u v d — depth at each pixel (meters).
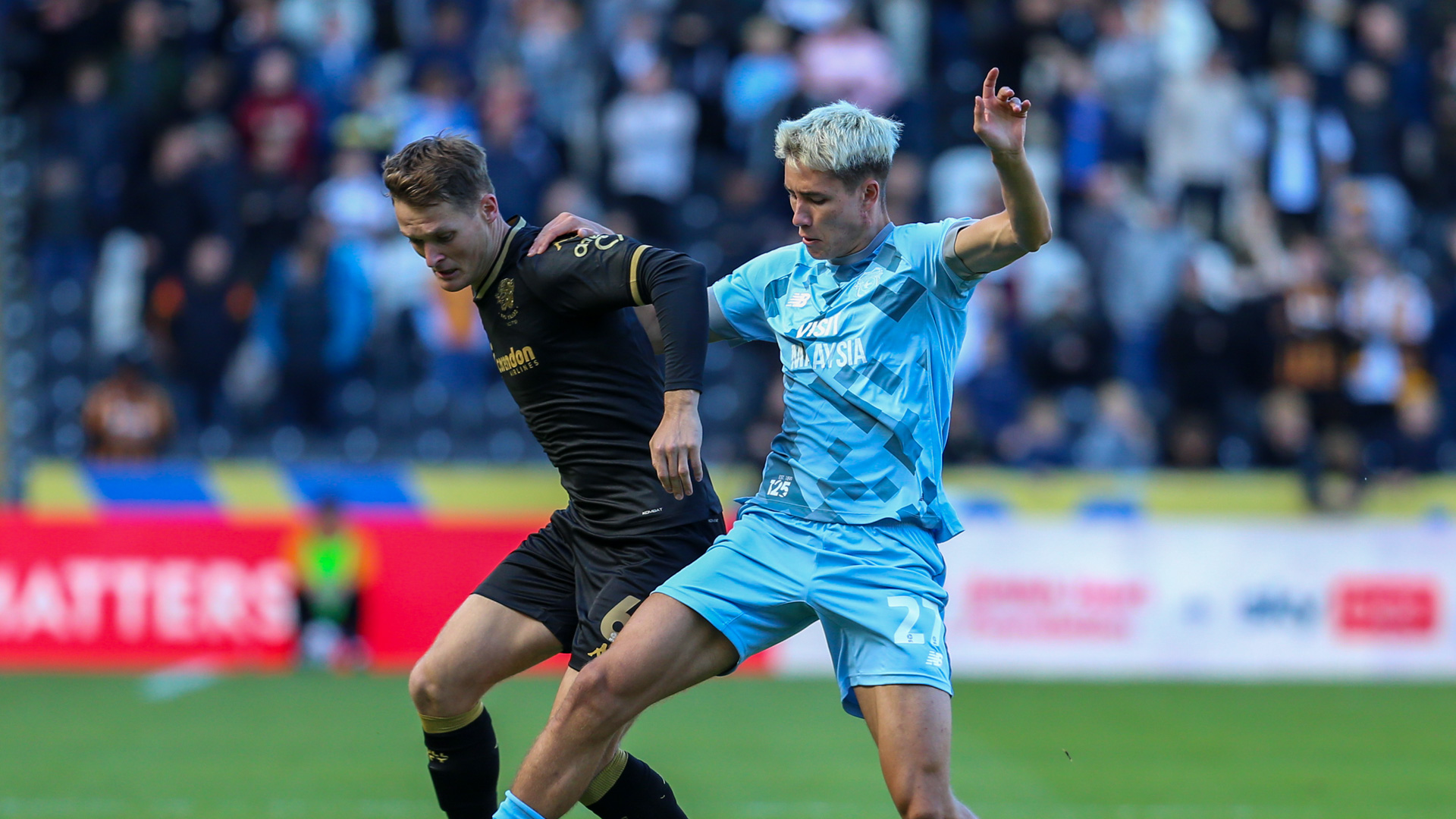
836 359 13.65
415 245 14.30
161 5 49.75
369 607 38.81
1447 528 39.50
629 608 14.29
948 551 39.00
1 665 38.34
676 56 46.88
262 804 22.45
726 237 43.34
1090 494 39.62
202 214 44.97
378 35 49.84
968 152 47.16
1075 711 32.75
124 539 38.72
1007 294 42.09
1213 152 46.34
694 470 13.55
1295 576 39.31
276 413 41.72
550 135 46.09
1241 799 23.69
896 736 12.80
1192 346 41.25
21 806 22.25
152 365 43.03
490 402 42.19
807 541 13.51
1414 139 49.25
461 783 15.38
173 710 31.59
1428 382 43.28
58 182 45.53
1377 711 33.09
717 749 27.70
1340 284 43.12
